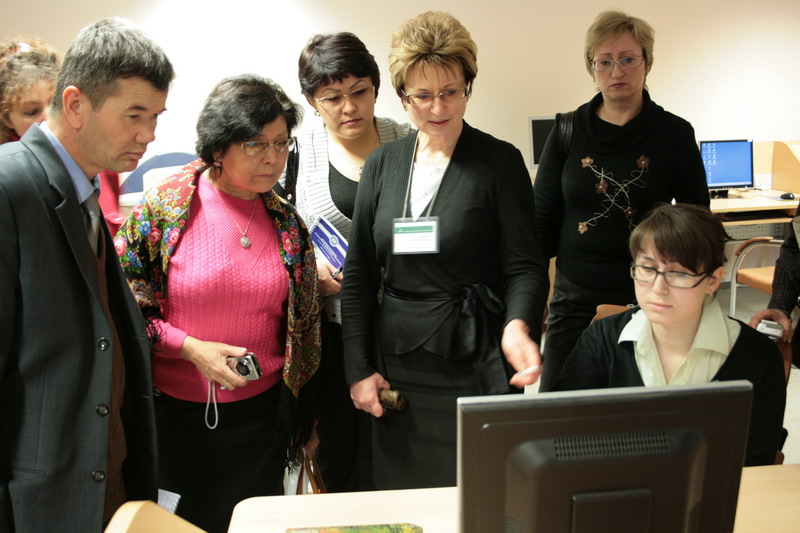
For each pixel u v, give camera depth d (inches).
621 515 29.4
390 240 57.4
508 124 187.5
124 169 43.9
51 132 42.3
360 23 171.8
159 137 167.2
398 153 59.5
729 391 29.2
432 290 56.4
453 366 56.4
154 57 40.6
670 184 79.4
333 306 70.1
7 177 38.7
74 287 41.6
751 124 207.3
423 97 53.2
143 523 35.6
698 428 29.3
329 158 72.2
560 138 83.4
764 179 202.8
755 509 42.2
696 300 45.6
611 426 28.7
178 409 58.5
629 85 75.9
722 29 196.4
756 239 126.7
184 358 55.5
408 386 58.6
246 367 54.4
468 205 55.2
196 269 54.7
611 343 52.1
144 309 55.4
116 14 159.0
